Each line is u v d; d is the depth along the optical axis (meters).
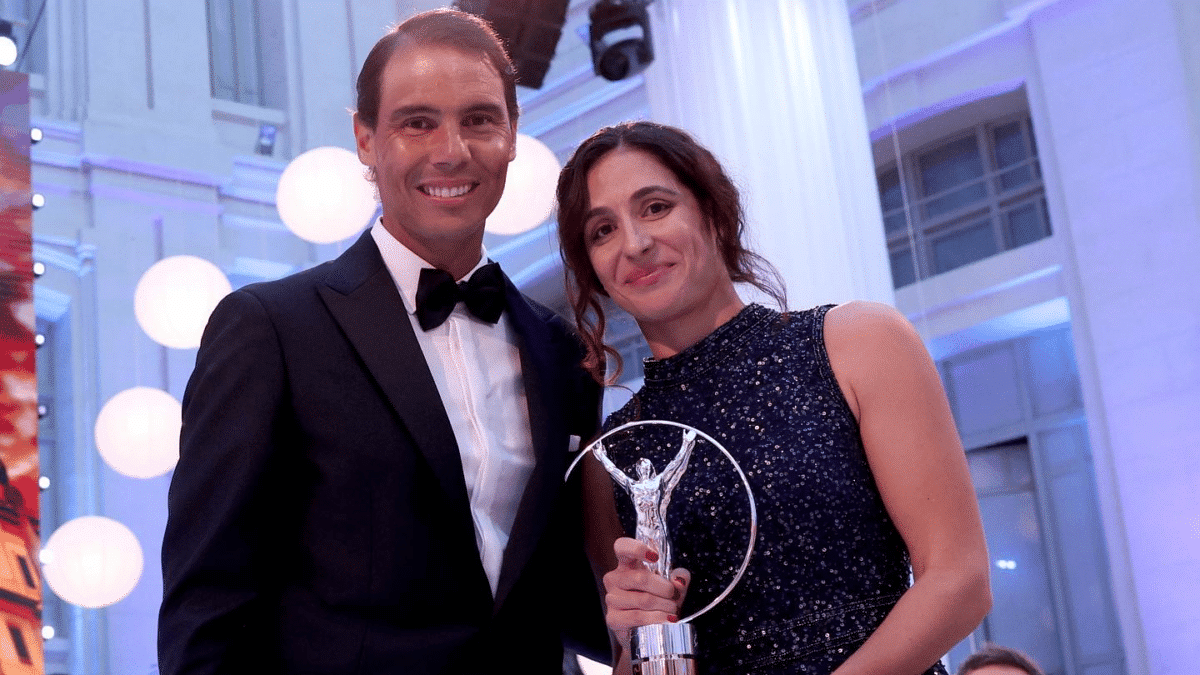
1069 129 6.37
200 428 1.59
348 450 1.60
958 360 7.15
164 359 7.18
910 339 1.64
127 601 6.93
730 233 1.77
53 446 7.14
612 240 1.73
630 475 1.73
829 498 1.59
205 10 7.63
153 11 7.42
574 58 7.70
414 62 1.71
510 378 1.80
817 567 1.58
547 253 7.78
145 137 7.21
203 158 7.36
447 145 1.69
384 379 1.63
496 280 1.79
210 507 1.55
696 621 1.62
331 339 1.66
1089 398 6.27
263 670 1.58
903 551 1.62
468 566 1.62
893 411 1.59
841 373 1.64
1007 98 6.79
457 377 1.75
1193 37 5.93
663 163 1.74
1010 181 6.91
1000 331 6.86
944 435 1.58
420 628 1.59
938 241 7.21
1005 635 6.79
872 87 7.03
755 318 1.74
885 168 7.41
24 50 7.27
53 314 7.19
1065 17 6.37
